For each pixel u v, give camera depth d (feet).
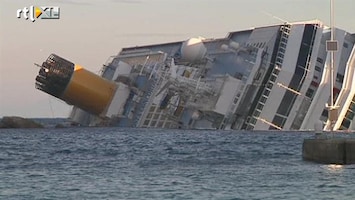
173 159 627.46
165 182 427.74
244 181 428.15
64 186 416.26
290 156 649.61
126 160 620.49
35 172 508.94
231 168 520.01
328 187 392.88
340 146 501.97
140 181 435.12
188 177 455.22
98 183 428.56
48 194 383.45
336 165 503.20
